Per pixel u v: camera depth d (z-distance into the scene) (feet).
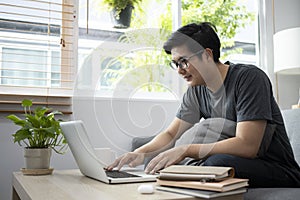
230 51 9.01
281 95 9.00
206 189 2.64
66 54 7.13
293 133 5.47
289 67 7.85
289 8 9.41
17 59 6.82
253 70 4.37
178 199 2.55
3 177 6.12
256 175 3.86
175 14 8.18
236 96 4.33
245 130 4.00
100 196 2.66
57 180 3.72
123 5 7.37
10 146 6.21
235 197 2.77
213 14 8.86
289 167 4.22
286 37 7.97
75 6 7.23
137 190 2.91
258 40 9.30
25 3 6.95
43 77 6.97
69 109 6.73
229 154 3.95
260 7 9.26
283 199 3.42
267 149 4.18
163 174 2.98
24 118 6.35
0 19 6.78
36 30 7.02
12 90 6.64
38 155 4.38
